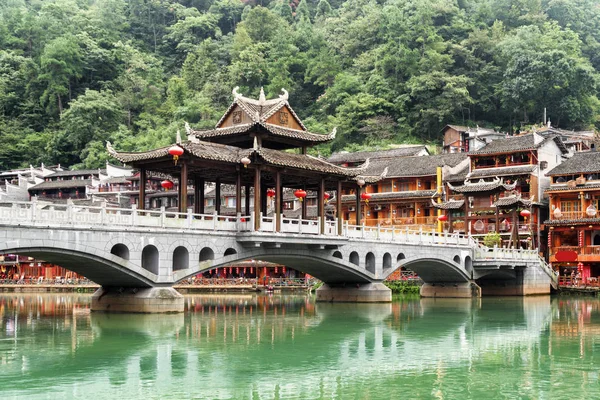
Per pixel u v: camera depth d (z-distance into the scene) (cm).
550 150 10644
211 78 18288
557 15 19125
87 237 4878
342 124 15875
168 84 19062
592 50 18300
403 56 16450
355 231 7069
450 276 8619
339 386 3294
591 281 9281
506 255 8619
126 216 5128
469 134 13950
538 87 15450
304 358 4019
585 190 9675
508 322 5891
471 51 16788
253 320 5988
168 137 15775
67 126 17062
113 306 5756
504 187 9012
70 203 4781
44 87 18350
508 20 18575
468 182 10269
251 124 6331
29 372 3553
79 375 3484
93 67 18912
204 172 6300
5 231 4425
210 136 6569
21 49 19550
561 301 8256
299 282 10838
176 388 3219
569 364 3875
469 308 7231
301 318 6172
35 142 17200
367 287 7462
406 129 15800
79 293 11125
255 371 3625
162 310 5506
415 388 3259
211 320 5978
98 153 16038
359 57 17850
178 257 5631
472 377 3512
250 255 6050
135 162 5922
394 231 7556
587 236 9794
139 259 5241
